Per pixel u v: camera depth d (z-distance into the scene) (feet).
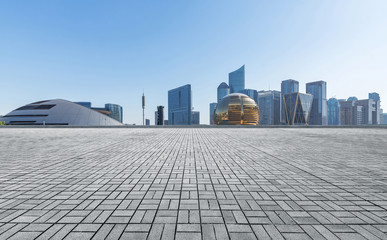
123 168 16.29
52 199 10.11
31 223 7.77
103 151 24.52
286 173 14.96
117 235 6.95
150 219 8.08
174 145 29.94
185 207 9.19
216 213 8.62
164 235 6.95
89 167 16.61
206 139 38.55
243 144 31.22
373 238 6.82
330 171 15.52
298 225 7.68
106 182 12.78
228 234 7.04
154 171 15.39
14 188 11.69
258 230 7.30
